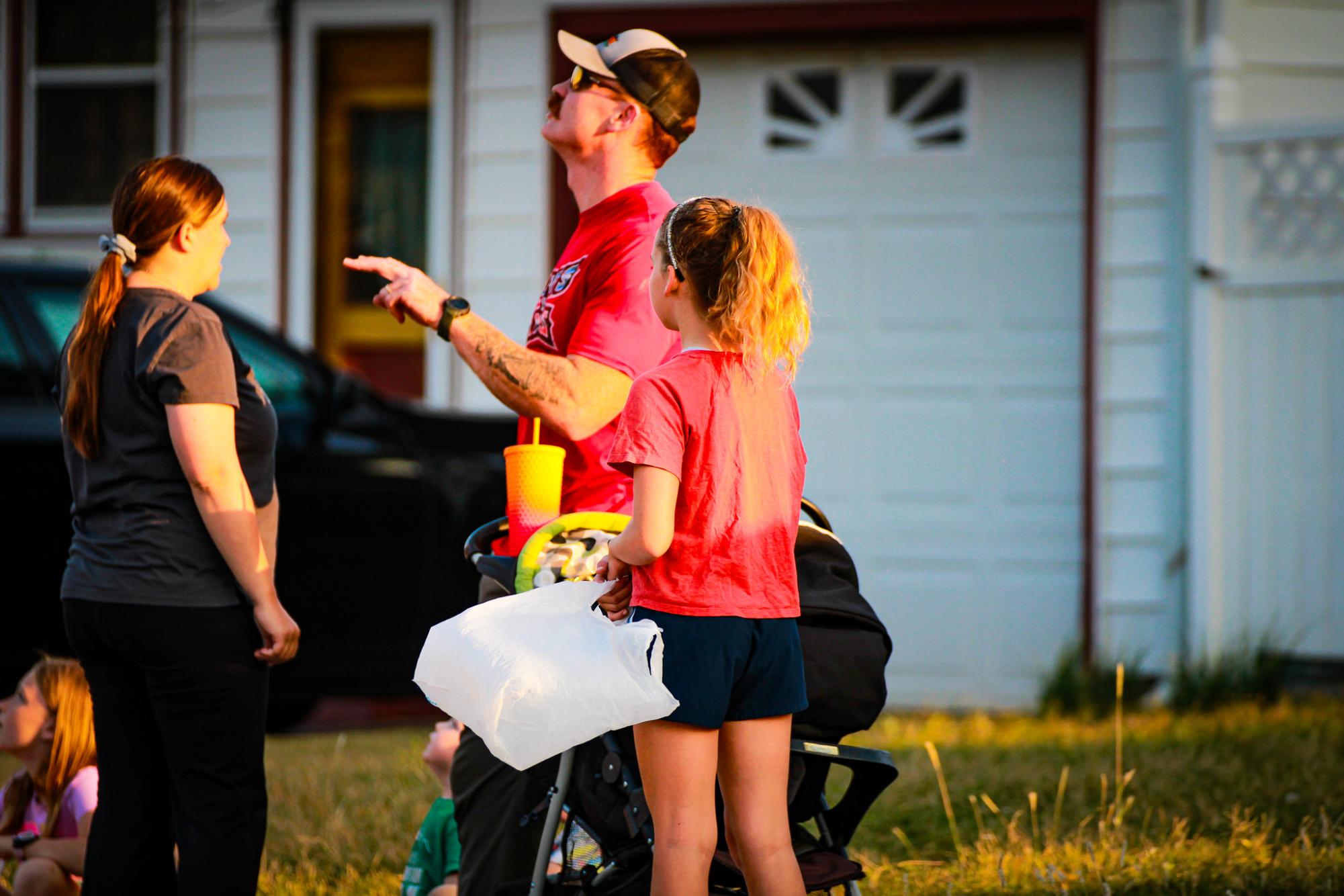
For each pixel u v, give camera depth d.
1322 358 24.94
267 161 30.03
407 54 30.22
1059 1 27.45
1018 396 28.22
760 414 10.35
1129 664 25.89
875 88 28.86
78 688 13.36
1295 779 17.78
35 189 31.38
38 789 13.52
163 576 11.25
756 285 10.24
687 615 9.91
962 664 28.16
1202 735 20.92
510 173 29.27
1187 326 26.66
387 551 22.42
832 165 29.02
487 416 24.73
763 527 10.16
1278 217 25.33
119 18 31.12
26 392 20.94
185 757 11.45
